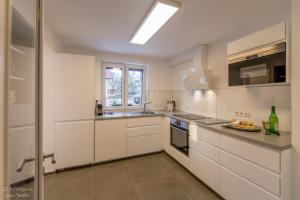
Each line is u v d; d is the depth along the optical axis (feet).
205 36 8.57
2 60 1.48
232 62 6.68
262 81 5.53
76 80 8.86
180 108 13.10
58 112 8.55
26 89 2.63
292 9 4.67
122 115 10.46
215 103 9.37
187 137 8.70
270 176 4.67
